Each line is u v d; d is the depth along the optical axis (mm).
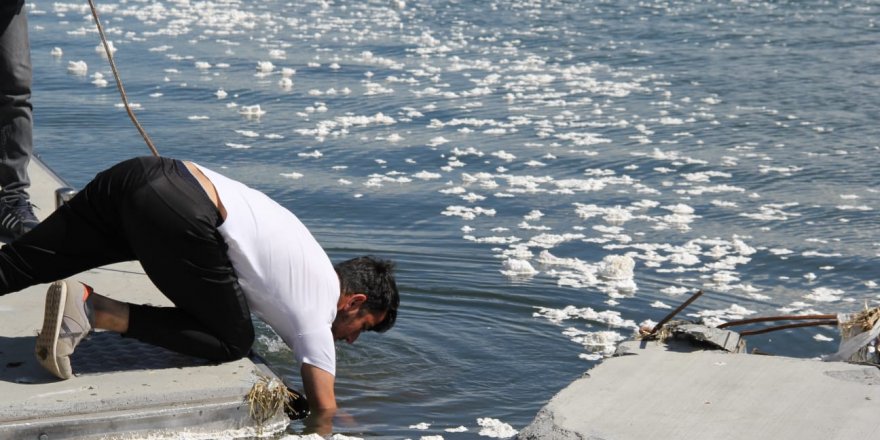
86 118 11648
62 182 7145
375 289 4734
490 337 5840
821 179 9914
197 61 15758
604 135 11719
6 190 6082
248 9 22391
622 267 7031
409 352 5535
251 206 4508
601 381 4422
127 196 4336
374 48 17625
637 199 9195
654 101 13641
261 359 4812
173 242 4301
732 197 9297
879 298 6754
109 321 4406
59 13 20609
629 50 17656
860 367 4551
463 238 7859
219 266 4391
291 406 4633
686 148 11117
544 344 5766
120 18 20266
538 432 3980
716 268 7320
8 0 5816
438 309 6270
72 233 4512
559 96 13898
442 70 15742
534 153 10812
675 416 4086
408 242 7727
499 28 20078
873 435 3914
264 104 12961
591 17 21547
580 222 8422
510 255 7438
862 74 15492
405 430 4539
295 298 4512
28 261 4512
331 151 10672
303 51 17156
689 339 4859
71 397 4188
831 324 5965
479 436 4500
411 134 11555
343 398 4879
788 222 8531
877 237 8133
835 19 21109
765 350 5859
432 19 21219
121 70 14781
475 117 12539
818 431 3955
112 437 4148
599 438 3904
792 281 7109
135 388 4305
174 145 10617
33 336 4816
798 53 17281
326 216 8406
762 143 11383
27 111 6043
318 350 4551
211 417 4316
